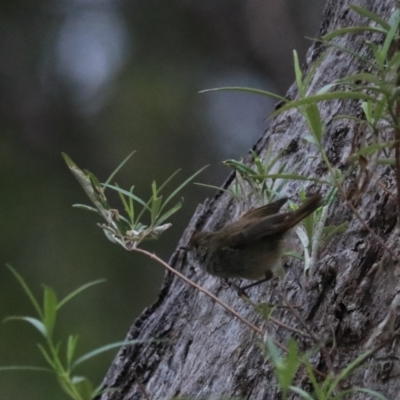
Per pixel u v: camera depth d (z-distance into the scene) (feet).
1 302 63.00
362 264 21.47
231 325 25.80
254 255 22.34
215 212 32.07
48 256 66.59
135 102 73.77
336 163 25.43
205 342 26.50
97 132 74.43
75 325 61.93
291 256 23.12
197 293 29.40
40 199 70.64
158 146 72.49
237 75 78.33
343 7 30.30
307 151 27.37
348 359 20.25
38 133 76.07
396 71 16.98
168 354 29.22
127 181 70.95
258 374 22.77
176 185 71.36
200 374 25.27
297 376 20.94
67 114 76.13
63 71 77.56
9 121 76.18
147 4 78.69
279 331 22.82
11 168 72.84
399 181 17.74
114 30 78.38
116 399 30.35
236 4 79.36
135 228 21.49
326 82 28.86
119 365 31.45
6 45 78.59
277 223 21.53
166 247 69.72
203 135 73.61
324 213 19.63
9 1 79.36
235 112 76.38
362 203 22.66
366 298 20.72
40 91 77.20
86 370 58.85
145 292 66.33
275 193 21.72
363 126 19.42
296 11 79.77
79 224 69.21
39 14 79.36
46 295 15.96
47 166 74.08
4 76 77.97
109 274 66.33
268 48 78.95
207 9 79.10
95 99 75.92
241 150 73.82
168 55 77.30
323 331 21.33
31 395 57.16
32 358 59.36
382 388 19.04
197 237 23.65
